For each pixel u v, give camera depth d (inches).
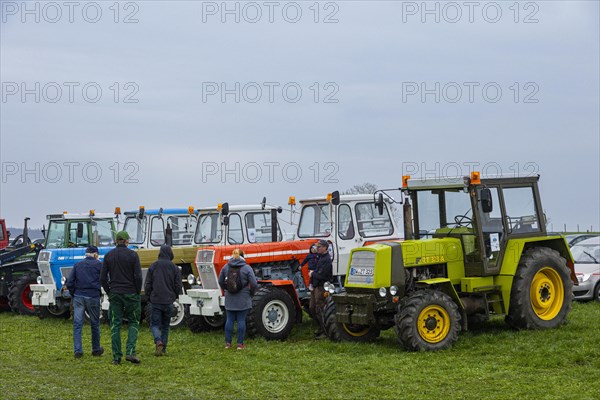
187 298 674.2
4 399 414.9
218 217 813.9
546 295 605.9
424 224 612.4
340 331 586.2
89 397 422.0
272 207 811.4
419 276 576.4
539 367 471.8
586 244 859.4
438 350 536.1
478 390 418.3
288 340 627.2
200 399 415.2
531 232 613.3
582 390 409.1
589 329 590.2
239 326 577.6
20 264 930.1
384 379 452.1
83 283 554.3
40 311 838.5
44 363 533.3
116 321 525.7
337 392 424.5
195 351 571.2
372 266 560.7
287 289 652.1
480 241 581.0
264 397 417.1
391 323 568.1
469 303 577.6
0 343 642.8
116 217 921.5
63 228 894.4
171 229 842.2
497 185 600.4
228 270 578.2
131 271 525.7
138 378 474.3
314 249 658.2
